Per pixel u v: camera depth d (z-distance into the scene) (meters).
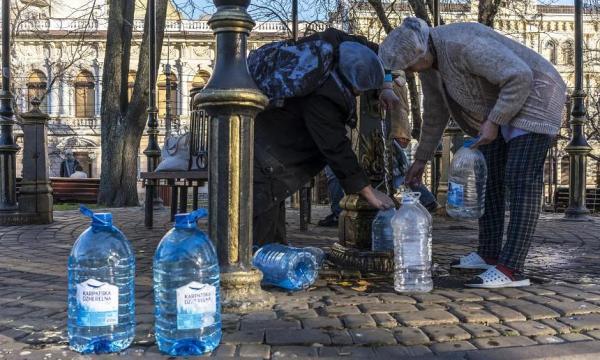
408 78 11.63
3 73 7.30
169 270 2.09
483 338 2.21
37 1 28.53
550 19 30.84
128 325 2.17
